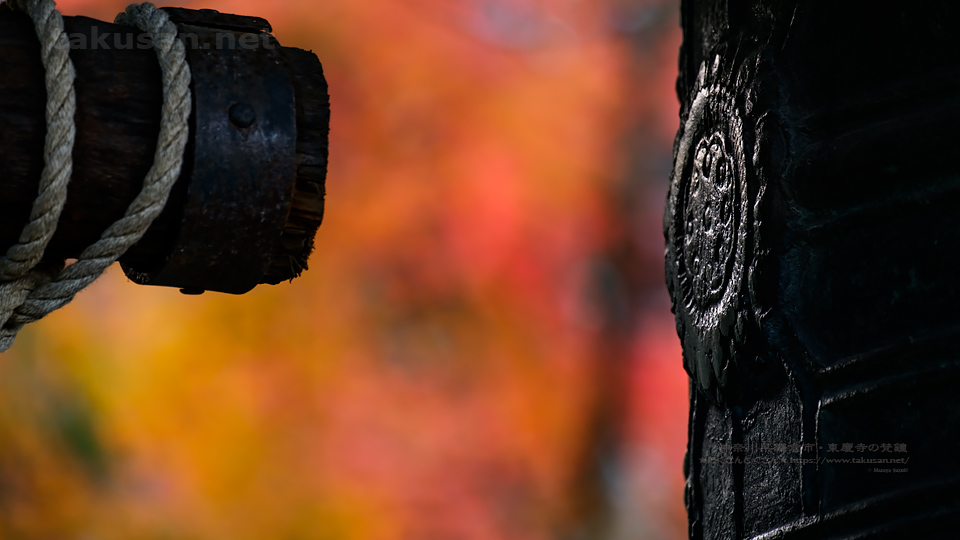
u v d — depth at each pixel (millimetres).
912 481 960
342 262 7406
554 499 7480
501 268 7527
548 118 7926
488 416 7418
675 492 7801
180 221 1015
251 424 6871
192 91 1011
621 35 8703
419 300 7422
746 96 1134
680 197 1302
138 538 6395
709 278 1198
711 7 1258
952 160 973
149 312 6922
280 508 6863
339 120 7484
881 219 1006
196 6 6941
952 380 951
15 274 992
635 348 7984
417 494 7188
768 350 1083
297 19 7402
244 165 1018
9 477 6156
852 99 1032
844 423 1015
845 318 1025
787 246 1066
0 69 955
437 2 7664
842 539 1004
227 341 7055
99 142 977
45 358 6445
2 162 945
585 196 8062
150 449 6660
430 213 7445
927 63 994
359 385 7230
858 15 1039
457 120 7590
